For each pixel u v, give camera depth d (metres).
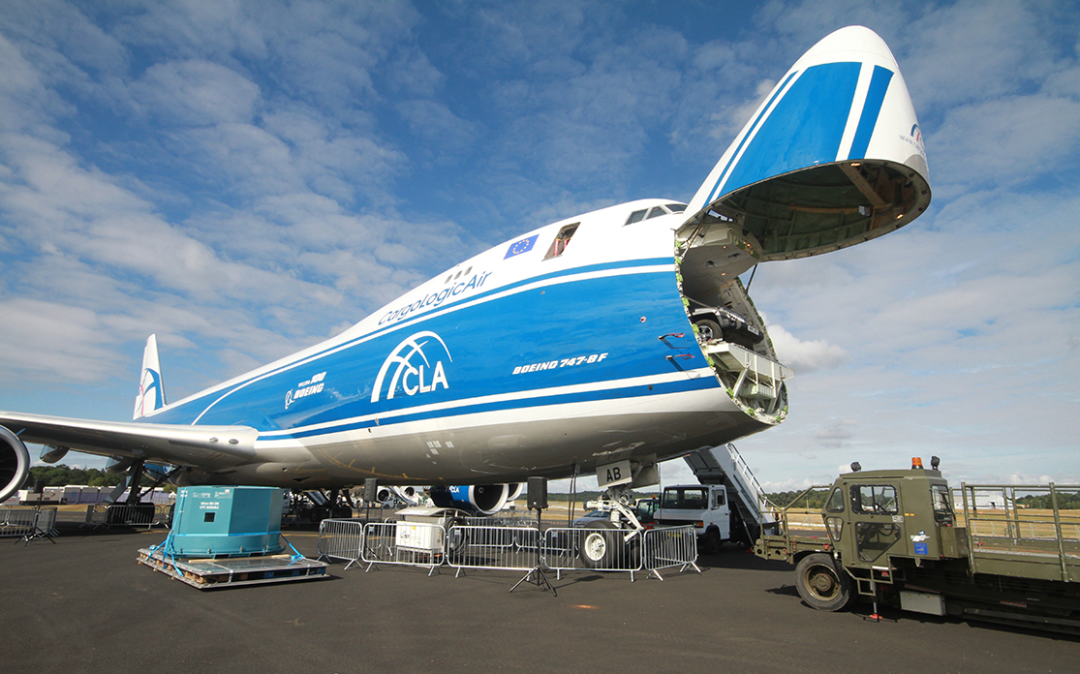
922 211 9.02
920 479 8.06
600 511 13.16
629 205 11.55
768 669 5.84
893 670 5.92
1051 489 7.61
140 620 7.38
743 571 13.10
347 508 26.45
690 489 19.28
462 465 13.07
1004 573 7.46
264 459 18.42
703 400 9.68
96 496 56.34
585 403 10.43
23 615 7.60
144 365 36.44
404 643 6.52
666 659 6.09
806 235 10.73
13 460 14.45
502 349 11.59
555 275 11.52
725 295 11.70
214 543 11.09
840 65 8.21
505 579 10.94
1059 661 6.34
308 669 5.61
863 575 8.51
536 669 5.71
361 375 14.96
